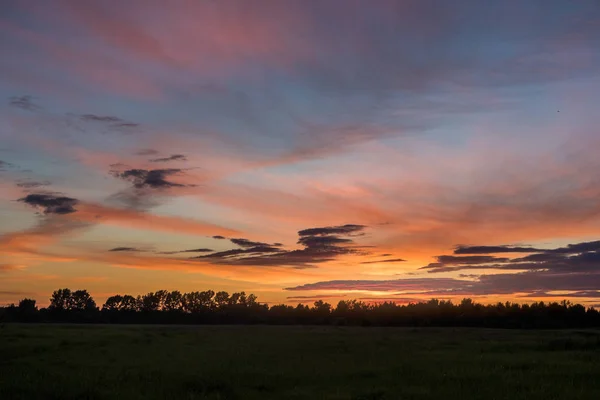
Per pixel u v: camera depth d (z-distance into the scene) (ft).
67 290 518.78
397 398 65.00
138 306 531.50
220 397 67.05
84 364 98.63
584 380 76.33
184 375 82.69
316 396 67.21
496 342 152.87
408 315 399.24
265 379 79.87
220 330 252.01
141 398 65.92
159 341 159.63
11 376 81.76
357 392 69.56
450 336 193.77
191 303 535.60
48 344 139.54
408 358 109.29
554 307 355.36
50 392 68.13
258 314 526.16
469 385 73.36
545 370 86.53
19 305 501.56
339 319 440.45
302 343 154.61
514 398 64.28
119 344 144.97
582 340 145.28
